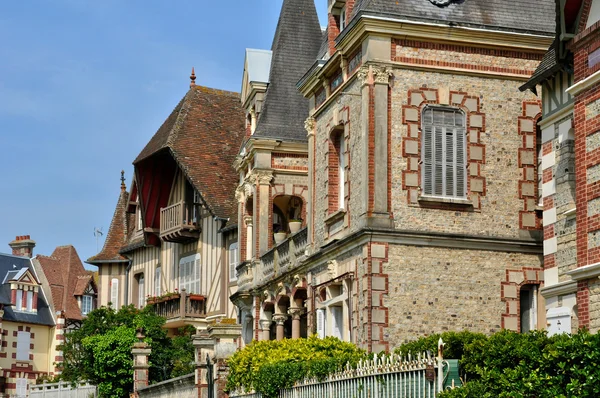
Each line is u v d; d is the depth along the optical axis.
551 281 19.89
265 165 32.09
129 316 41.06
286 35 33.97
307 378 18.67
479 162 23.59
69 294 61.97
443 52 23.70
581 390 11.84
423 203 23.12
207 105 45.06
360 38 23.56
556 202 19.91
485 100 23.81
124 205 52.78
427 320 22.67
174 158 42.59
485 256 23.25
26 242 64.31
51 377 54.84
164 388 28.62
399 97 23.34
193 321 42.53
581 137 17.53
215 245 42.22
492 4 24.11
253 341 22.72
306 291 27.97
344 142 24.97
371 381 15.88
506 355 13.13
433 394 13.95
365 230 22.59
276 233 31.97
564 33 18.06
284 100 32.84
